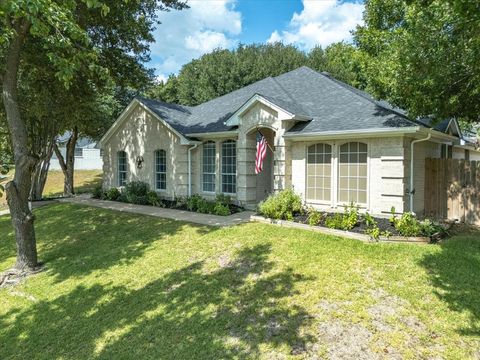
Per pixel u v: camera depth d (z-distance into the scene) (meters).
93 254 9.70
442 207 12.07
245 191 13.88
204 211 13.36
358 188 11.27
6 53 9.62
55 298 7.29
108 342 5.48
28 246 9.16
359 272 6.82
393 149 10.32
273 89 16.11
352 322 5.20
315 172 12.33
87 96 15.11
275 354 4.66
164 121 16.25
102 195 19.12
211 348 4.96
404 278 6.49
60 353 5.40
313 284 6.45
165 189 16.91
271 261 7.66
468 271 6.71
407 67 8.96
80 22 10.89
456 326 5.02
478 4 4.29
